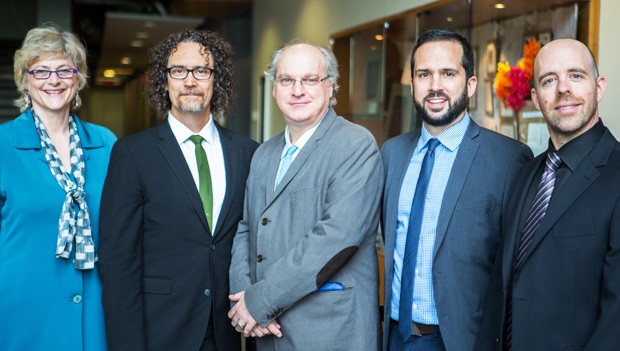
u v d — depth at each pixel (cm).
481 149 245
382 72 521
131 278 248
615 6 338
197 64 259
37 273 248
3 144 250
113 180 254
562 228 203
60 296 252
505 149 245
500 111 386
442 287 235
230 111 287
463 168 242
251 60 1080
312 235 230
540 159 225
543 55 218
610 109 336
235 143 276
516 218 222
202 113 263
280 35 885
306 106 244
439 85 244
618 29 339
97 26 1345
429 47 247
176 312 251
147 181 254
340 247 229
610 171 200
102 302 249
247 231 262
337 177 237
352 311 237
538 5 363
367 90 551
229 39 1111
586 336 195
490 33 400
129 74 2214
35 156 253
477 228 236
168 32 1324
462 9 420
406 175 255
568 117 210
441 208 240
